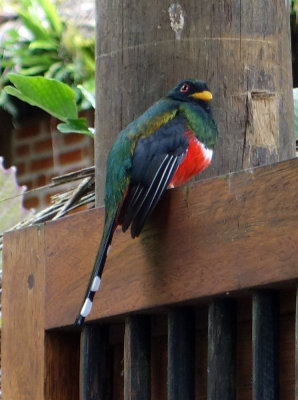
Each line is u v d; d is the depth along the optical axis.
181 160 8.09
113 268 7.80
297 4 14.14
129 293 7.65
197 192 7.37
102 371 8.11
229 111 8.79
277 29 9.01
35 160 16.86
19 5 15.71
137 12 8.86
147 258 7.57
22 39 15.45
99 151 9.00
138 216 7.49
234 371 7.20
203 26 8.80
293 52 14.32
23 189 11.38
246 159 8.78
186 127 8.27
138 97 8.82
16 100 16.30
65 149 16.58
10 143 17.14
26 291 8.54
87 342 8.09
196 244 7.29
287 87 9.09
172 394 7.41
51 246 8.36
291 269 6.66
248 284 6.90
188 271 7.30
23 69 15.40
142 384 7.69
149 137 8.09
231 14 8.84
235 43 8.83
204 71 8.78
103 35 9.03
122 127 8.86
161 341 7.90
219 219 7.17
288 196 6.77
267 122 8.87
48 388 8.30
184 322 7.49
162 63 8.78
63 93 10.23
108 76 8.97
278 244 6.77
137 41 8.85
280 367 7.03
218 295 7.12
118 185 7.80
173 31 8.80
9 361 8.60
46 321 8.31
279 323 7.05
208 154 8.41
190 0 8.80
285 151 9.00
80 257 8.09
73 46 15.09
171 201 7.54
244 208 7.03
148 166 7.87
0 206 11.22
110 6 8.99
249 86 8.82
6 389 8.61
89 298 7.34
